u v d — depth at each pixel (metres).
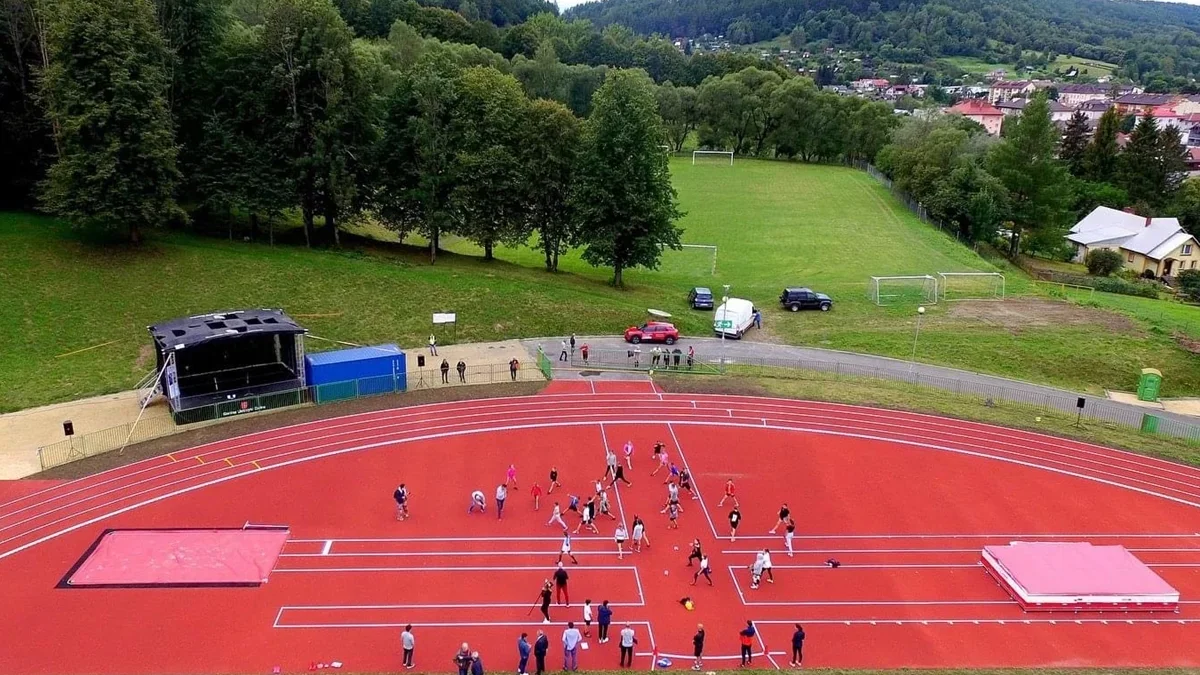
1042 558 34.41
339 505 39.12
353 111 73.19
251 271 66.44
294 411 50.22
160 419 48.34
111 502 38.78
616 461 43.75
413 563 34.53
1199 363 62.09
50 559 34.00
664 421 49.97
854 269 87.94
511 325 66.00
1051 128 106.25
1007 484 43.16
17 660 27.94
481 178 76.19
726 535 37.50
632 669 28.25
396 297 67.31
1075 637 30.91
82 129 60.47
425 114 73.88
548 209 81.50
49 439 45.16
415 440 46.53
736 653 29.36
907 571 35.09
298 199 72.69
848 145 164.25
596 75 167.00
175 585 32.50
